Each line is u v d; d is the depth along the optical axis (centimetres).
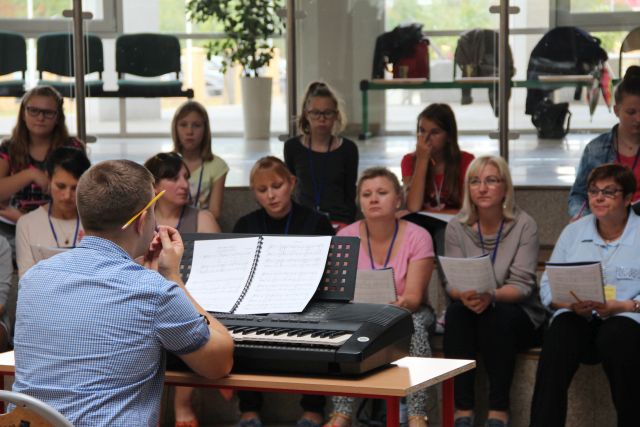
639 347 412
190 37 606
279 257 306
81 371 249
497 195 460
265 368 274
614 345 411
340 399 435
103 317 252
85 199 260
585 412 461
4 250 459
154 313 254
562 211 552
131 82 602
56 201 477
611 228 443
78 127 600
